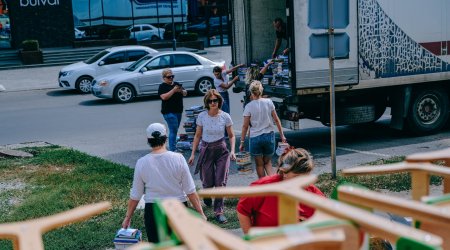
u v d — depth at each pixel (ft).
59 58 137.28
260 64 49.88
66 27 151.33
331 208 8.38
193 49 144.46
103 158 47.03
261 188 9.70
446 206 9.18
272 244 8.02
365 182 33.91
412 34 46.26
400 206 8.57
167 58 82.89
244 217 16.90
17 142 55.67
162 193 22.13
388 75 45.65
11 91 99.55
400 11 45.50
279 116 45.14
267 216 16.53
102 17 156.25
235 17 51.52
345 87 43.96
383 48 45.03
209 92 30.94
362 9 43.57
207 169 30.76
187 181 22.47
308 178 10.09
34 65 132.26
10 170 43.50
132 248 7.95
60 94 93.35
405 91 47.39
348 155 43.39
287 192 9.29
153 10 159.74
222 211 29.25
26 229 8.48
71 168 43.37
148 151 49.06
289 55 41.91
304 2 41.19
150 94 81.92
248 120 33.83
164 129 22.59
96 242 26.81
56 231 28.35
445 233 9.17
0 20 146.92
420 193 10.77
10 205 34.27
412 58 46.50
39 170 43.06
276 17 52.26
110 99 84.17
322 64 42.45
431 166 10.71
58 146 52.39
